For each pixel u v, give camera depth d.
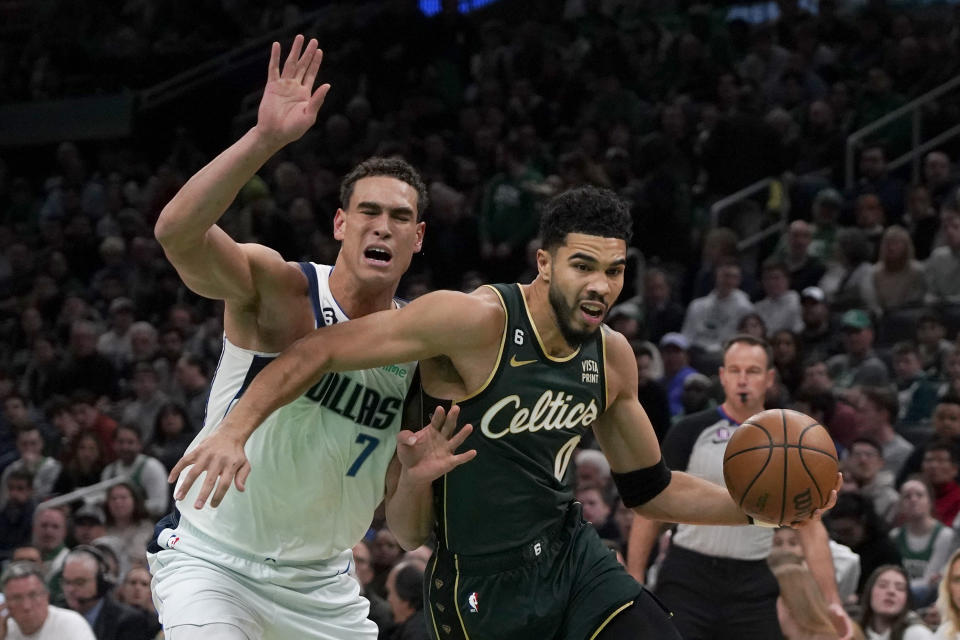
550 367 4.52
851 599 8.05
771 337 11.69
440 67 19.09
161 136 22.00
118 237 19.03
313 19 22.17
